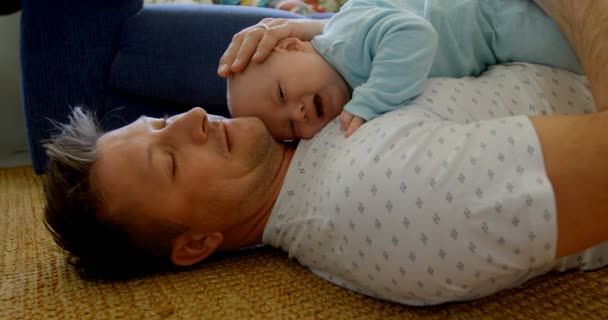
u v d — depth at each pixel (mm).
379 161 660
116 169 758
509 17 872
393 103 768
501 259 604
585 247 610
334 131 799
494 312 680
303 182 791
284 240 821
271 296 741
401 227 631
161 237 776
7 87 2039
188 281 802
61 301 746
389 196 638
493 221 592
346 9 888
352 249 682
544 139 602
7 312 715
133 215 756
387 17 806
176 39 1273
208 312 697
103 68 1293
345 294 750
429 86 799
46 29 1247
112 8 1257
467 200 603
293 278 802
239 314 689
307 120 832
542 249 592
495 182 600
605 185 572
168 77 1283
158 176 751
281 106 833
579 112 832
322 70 837
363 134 722
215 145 786
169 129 776
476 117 772
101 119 1316
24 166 2027
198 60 1282
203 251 819
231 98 886
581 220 581
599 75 677
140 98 1339
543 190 576
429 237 618
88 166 778
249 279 802
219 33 1284
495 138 625
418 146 652
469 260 611
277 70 832
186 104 1349
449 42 862
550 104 814
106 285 803
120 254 798
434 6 856
